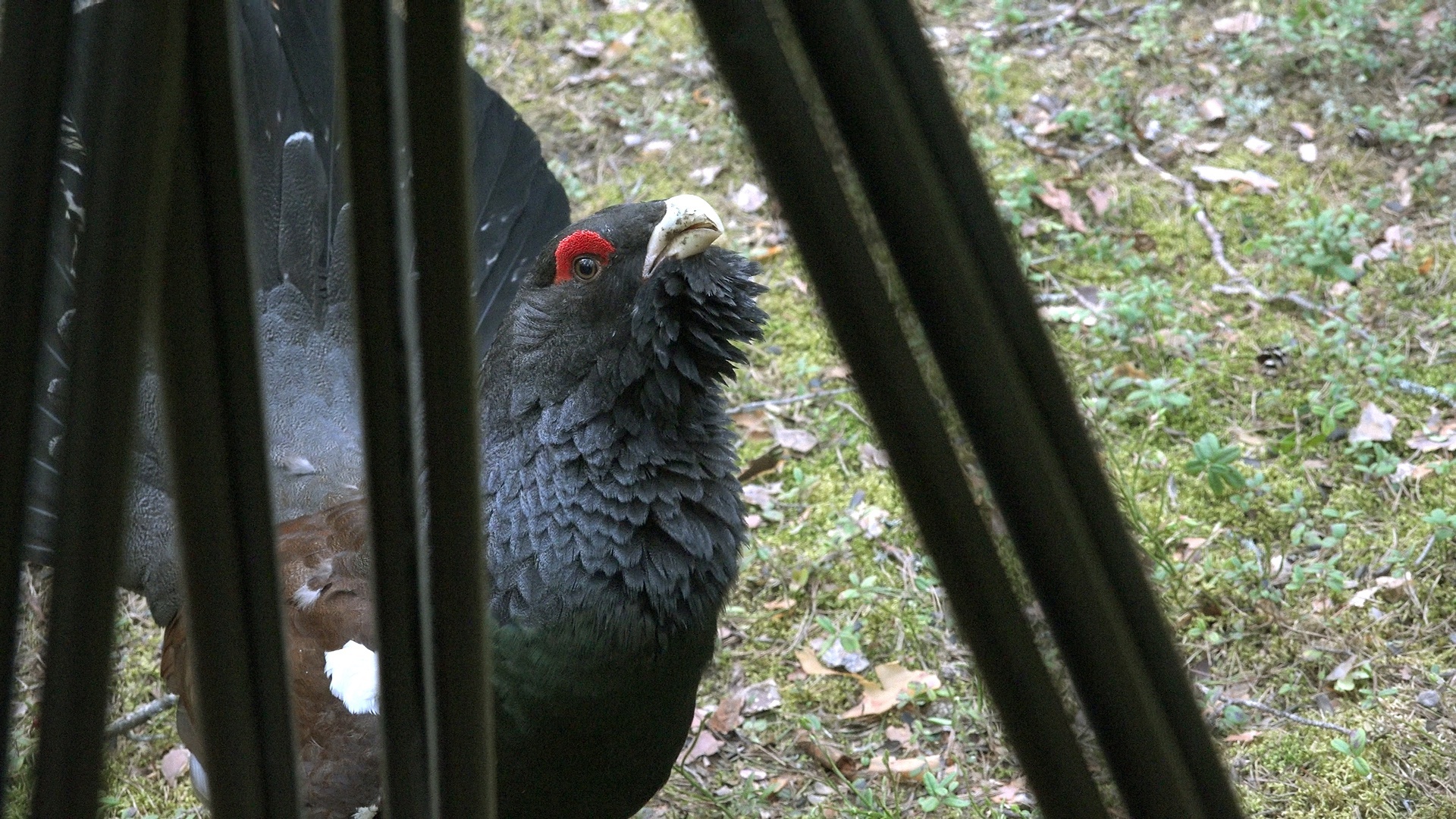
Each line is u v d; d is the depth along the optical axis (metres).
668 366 2.85
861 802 3.68
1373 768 3.52
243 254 0.65
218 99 0.63
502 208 4.53
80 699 0.62
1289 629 3.99
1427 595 4.02
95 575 0.60
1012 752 0.69
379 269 0.67
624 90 6.68
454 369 0.67
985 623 0.64
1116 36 6.70
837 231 0.59
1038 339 0.62
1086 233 5.61
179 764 3.99
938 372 0.61
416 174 0.65
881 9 0.60
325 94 4.18
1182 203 5.72
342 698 3.09
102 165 0.57
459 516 0.70
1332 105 6.06
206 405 0.66
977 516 0.62
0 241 0.57
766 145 0.59
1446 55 6.16
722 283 2.83
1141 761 0.65
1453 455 4.50
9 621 0.62
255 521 0.68
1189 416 4.78
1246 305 5.22
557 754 2.96
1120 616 0.64
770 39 0.58
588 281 2.87
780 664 4.20
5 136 0.57
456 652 0.72
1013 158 5.98
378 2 0.64
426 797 0.75
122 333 0.58
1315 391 4.80
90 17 0.66
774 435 4.98
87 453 0.59
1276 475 4.51
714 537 2.96
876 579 4.32
